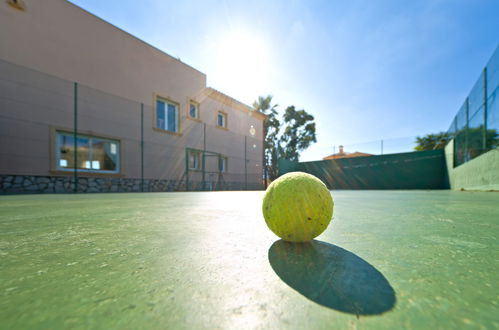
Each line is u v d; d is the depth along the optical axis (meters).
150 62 11.27
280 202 1.01
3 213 2.32
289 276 0.66
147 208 2.84
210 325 0.42
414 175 16.50
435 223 1.65
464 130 10.23
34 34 7.97
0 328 0.41
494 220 1.81
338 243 1.06
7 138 7.25
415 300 0.52
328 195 1.07
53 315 0.46
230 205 3.33
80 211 2.49
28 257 0.85
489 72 7.31
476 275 0.67
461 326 0.42
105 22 9.75
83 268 0.73
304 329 0.41
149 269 0.72
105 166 9.49
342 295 0.54
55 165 8.14
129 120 10.27
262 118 19.17
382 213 2.29
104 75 9.61
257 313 0.47
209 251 0.93
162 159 11.48
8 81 7.37
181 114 12.56
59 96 8.34
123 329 0.41
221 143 15.11
